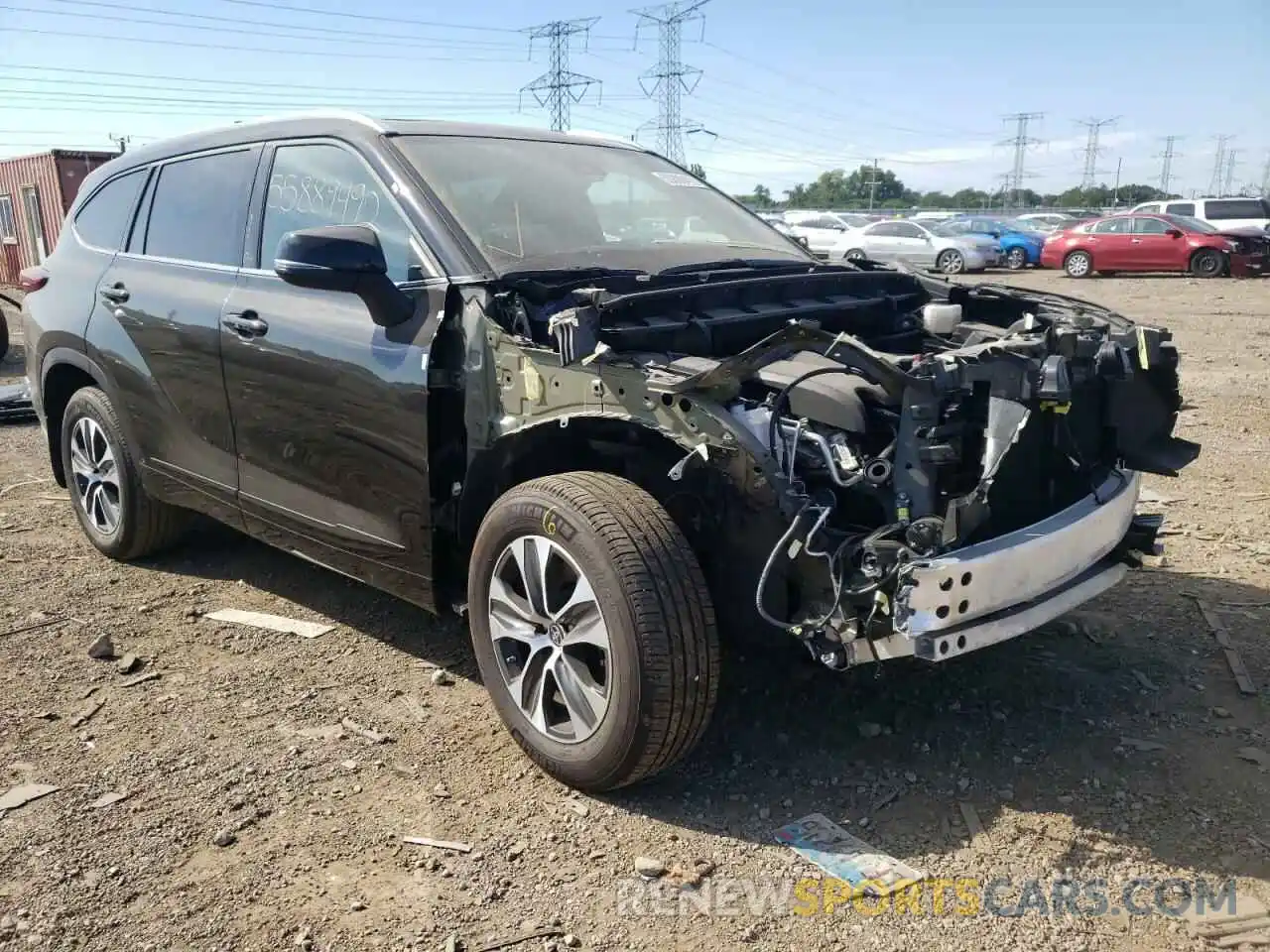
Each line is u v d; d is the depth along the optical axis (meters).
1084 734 3.47
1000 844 2.91
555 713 3.23
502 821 3.03
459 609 3.54
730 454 2.84
